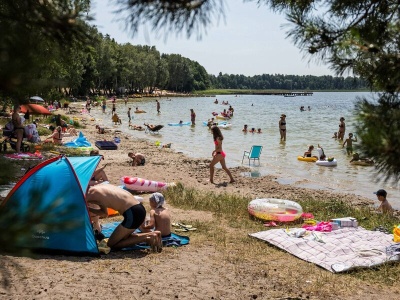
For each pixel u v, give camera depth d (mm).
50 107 53562
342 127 31281
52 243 7371
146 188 13656
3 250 1809
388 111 2586
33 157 16891
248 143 30188
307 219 11062
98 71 95438
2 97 1903
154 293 6020
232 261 7621
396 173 2584
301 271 7312
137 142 29562
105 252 7645
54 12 2320
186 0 3080
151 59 125750
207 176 18203
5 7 2270
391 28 3062
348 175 19688
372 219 11289
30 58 1814
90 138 30062
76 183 7590
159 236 8023
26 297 5535
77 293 5820
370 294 6480
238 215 11281
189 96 146625
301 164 22391
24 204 1877
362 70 3148
